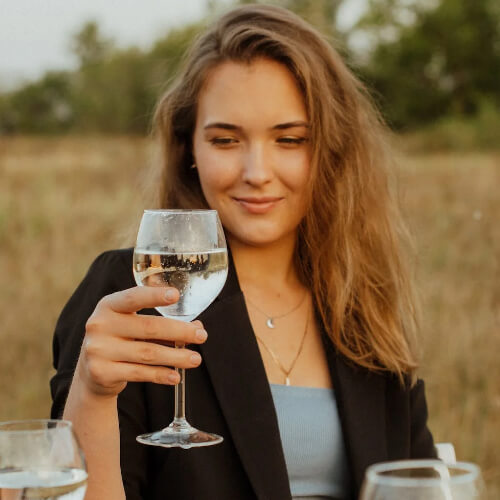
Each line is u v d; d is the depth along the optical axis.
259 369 2.14
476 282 6.89
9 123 47.06
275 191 2.24
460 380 5.05
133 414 2.07
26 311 6.62
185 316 1.58
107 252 2.33
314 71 2.24
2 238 9.80
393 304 2.42
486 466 4.11
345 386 2.25
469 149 26.95
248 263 2.39
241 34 2.21
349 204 2.40
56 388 2.07
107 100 39.03
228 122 2.20
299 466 2.19
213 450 2.07
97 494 1.58
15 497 1.22
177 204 2.54
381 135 2.67
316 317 2.39
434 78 35.06
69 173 18.06
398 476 1.13
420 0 35.06
